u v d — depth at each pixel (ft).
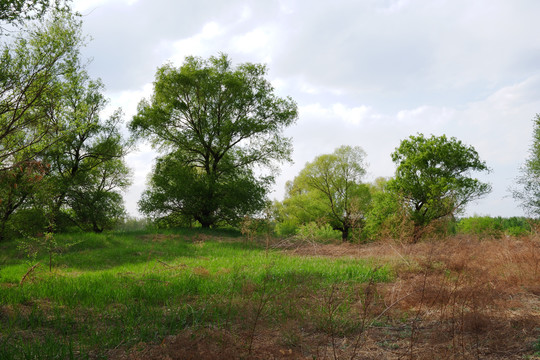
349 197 102.12
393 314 18.75
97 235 66.28
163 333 16.42
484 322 15.96
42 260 44.45
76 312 19.77
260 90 97.30
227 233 87.25
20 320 17.93
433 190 72.54
